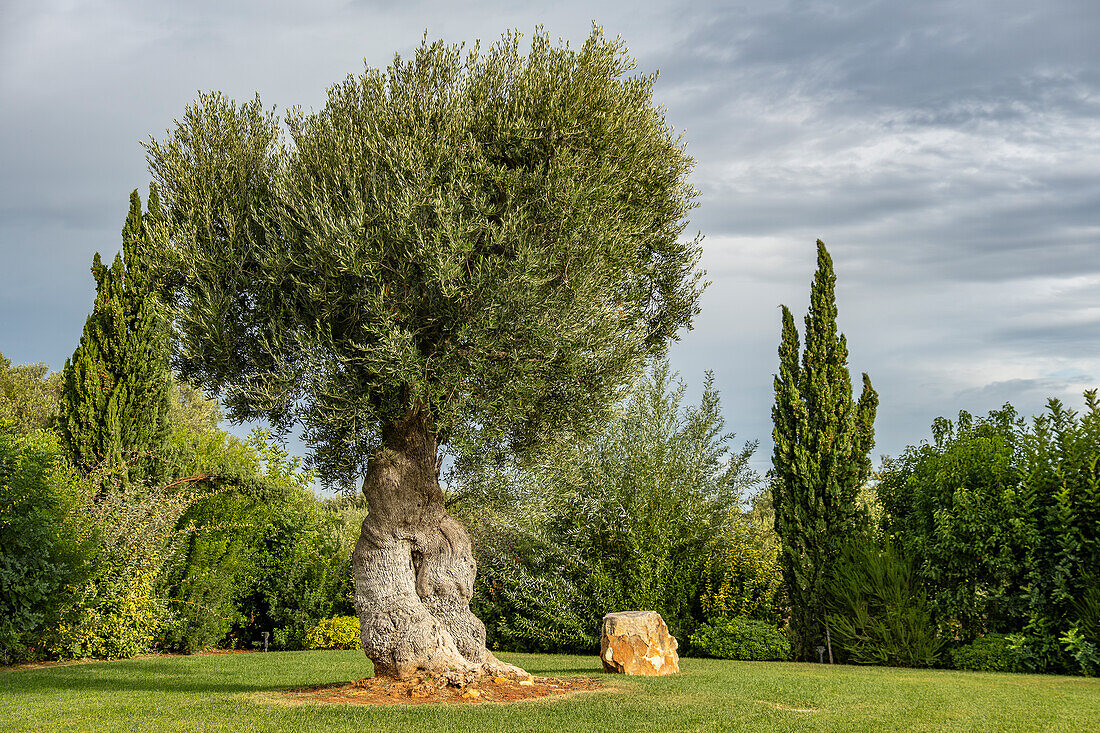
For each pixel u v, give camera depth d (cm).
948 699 923
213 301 975
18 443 1518
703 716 806
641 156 1112
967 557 1457
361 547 1050
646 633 1214
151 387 1845
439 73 1068
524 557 1894
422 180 930
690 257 1241
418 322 952
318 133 1053
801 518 1633
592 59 1073
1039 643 1336
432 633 1030
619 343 1045
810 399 1677
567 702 889
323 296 934
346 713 823
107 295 1836
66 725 769
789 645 1609
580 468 1820
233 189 1051
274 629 2078
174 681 1152
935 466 1558
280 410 966
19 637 1406
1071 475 1373
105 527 1628
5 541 1345
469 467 1073
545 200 962
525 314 921
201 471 2011
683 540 1836
